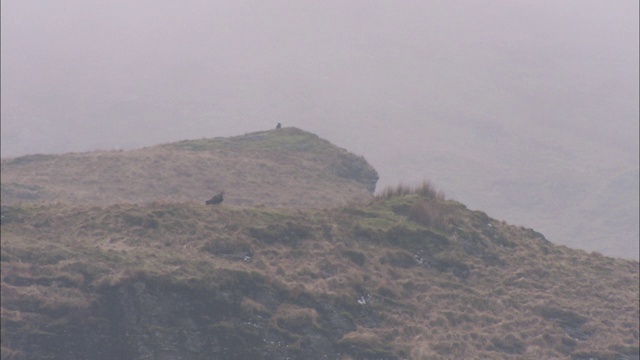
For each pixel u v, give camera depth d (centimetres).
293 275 7694
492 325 8056
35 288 6456
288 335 6906
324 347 6969
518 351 7781
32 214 7750
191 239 7812
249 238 8088
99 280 6675
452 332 7656
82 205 8312
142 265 6975
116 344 6397
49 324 6291
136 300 6650
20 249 6812
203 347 6575
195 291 6888
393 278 8375
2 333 6100
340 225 9019
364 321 7488
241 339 6712
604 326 8638
